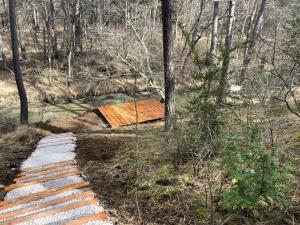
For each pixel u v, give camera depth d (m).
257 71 4.59
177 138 5.30
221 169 4.21
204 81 4.52
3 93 18.11
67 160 6.64
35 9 24.50
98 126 12.87
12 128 12.27
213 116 4.59
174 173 4.66
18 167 6.50
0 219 3.98
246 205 3.14
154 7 17.05
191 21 13.51
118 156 6.49
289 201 3.11
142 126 11.09
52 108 17.06
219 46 4.86
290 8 14.00
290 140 4.91
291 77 4.32
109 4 21.69
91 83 19.59
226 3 18.20
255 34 4.88
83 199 4.40
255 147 3.15
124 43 15.10
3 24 26.30
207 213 3.47
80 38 23.08
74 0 19.58
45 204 4.29
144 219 3.70
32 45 24.83
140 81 20.16
